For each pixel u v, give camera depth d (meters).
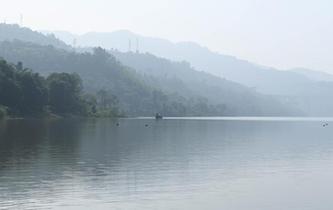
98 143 66.31
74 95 186.00
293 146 67.75
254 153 56.25
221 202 28.72
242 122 195.25
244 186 33.75
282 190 32.44
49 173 38.12
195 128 124.56
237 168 42.75
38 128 98.81
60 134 82.25
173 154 53.69
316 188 33.25
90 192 30.98
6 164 42.72
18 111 157.00
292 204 28.47
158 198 29.52
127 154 52.75
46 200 28.56
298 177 38.00
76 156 49.69
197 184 34.31
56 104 177.88
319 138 88.19
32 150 54.41
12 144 60.94
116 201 28.59
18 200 28.44
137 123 151.38
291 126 156.38
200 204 28.16
